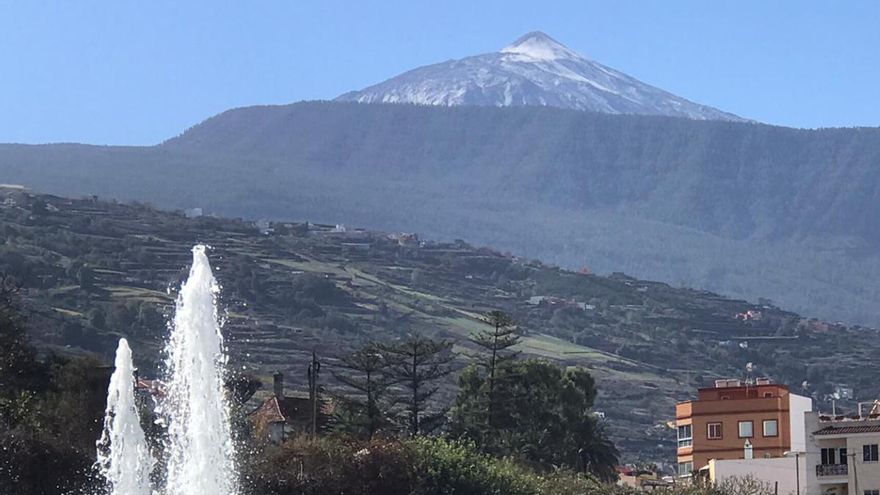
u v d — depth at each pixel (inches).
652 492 4635.8
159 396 3486.7
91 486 3673.7
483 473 4205.2
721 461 5265.8
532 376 6190.9
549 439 5964.6
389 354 5644.7
